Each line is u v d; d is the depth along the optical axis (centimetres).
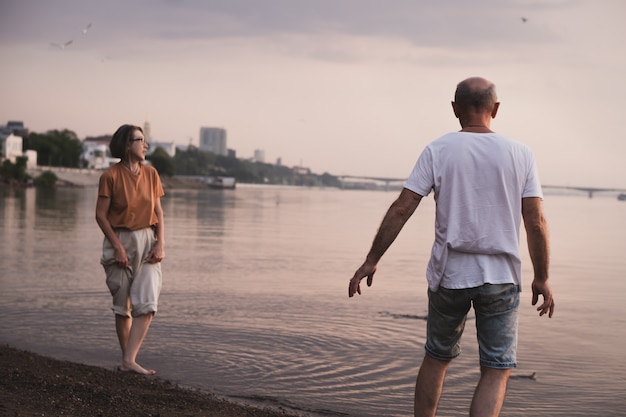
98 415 432
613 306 975
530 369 618
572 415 496
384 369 606
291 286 1105
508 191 369
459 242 370
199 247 1817
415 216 4381
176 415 446
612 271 1475
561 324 829
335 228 2844
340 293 1037
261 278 1198
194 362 621
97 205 592
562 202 12181
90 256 1458
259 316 835
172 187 15512
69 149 15362
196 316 829
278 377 578
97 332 735
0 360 567
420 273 1328
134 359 588
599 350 691
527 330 791
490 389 368
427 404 396
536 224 370
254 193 13338
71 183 11250
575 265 1611
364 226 3047
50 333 726
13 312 834
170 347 674
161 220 609
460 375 588
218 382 562
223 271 1292
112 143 596
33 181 10150
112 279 596
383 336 734
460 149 373
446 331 387
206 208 4812
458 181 371
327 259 1560
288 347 680
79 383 504
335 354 656
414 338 727
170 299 953
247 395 528
